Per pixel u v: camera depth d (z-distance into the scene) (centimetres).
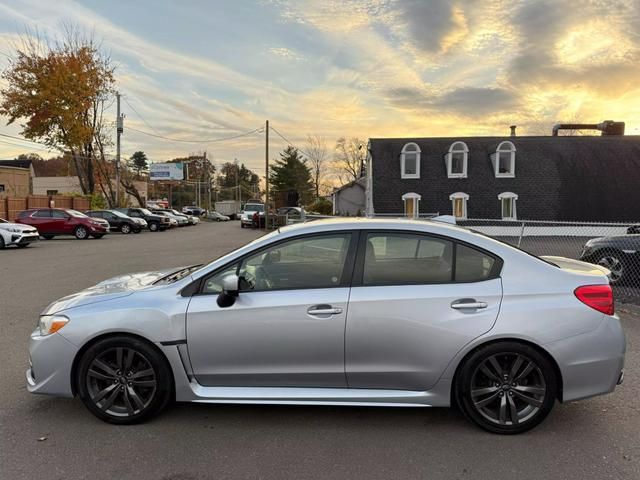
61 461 298
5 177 4266
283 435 333
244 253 353
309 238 352
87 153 3797
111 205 4006
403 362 331
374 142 3181
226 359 340
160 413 368
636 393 402
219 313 338
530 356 324
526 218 2827
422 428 343
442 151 3088
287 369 338
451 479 277
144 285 380
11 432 337
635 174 2947
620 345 329
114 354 347
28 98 3400
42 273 1120
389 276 341
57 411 372
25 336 575
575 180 2934
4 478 278
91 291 380
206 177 10544
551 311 323
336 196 4431
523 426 329
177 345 340
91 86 3584
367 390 340
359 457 302
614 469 287
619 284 845
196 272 357
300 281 346
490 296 328
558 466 290
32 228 1884
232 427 346
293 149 6975
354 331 330
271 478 279
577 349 322
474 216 2856
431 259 343
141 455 305
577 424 347
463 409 333
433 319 327
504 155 2998
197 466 292
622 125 3444
